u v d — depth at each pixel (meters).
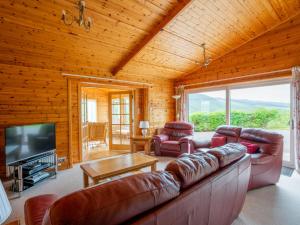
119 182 0.88
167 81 6.43
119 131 5.98
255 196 2.69
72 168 4.11
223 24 3.92
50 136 3.60
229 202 1.66
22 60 3.48
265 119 4.60
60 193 2.91
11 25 2.84
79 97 4.39
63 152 4.09
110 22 3.26
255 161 2.75
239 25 4.05
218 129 4.32
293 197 2.66
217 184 1.38
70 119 4.18
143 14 3.23
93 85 4.76
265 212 2.28
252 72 4.69
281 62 4.20
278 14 3.89
